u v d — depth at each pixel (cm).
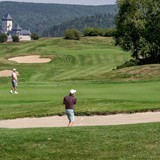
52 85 4966
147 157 1611
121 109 2939
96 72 8588
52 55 11525
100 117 2839
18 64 10200
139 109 2944
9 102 3484
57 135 1909
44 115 2888
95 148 1725
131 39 8481
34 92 4147
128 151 1684
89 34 18762
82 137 1878
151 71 5803
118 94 3750
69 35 16950
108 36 18475
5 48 15088
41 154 1664
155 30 8169
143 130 2019
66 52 12338
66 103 2525
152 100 3288
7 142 1797
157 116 2823
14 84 4166
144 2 8106
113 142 1802
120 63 10581
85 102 3153
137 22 8062
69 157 1631
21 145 1762
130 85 4594
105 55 11675
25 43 16838
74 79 6138
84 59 11056
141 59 8531
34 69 9356
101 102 3152
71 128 2144
